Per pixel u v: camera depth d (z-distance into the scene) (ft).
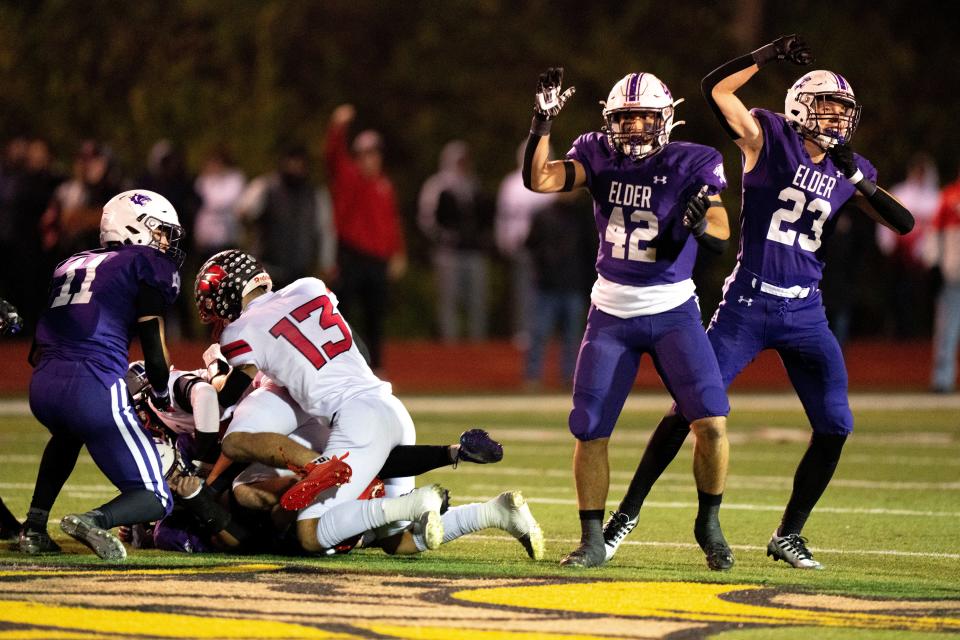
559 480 106.93
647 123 71.41
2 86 241.96
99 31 253.24
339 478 69.15
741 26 308.60
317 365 72.90
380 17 331.98
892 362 230.89
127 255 73.82
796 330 75.41
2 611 57.11
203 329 223.30
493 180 299.79
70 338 72.59
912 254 254.88
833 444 74.59
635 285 72.13
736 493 101.55
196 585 63.00
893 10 319.06
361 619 56.59
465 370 211.41
